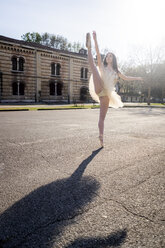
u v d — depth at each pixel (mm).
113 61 3766
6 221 1450
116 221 1480
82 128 5918
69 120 8086
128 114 12336
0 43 22797
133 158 3049
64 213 1569
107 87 3576
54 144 3852
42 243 1241
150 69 30234
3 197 1796
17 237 1291
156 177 2332
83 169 2539
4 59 23328
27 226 1401
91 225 1429
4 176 2277
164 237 1319
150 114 12812
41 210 1603
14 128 5789
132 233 1353
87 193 1901
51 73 28172
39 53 26234
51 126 6277
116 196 1857
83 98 32344
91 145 3820
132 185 2102
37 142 4000
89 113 12188
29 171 2443
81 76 31906
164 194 1922
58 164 2717
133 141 4270
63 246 1219
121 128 6133
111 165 2709
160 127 6586
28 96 25891
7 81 23812
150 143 4113
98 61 3682
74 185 2068
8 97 24094
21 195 1840
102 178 2266
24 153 3213
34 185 2057
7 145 3719
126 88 51312
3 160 2846
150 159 3021
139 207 1679
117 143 4039
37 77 26359
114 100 3799
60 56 28469
